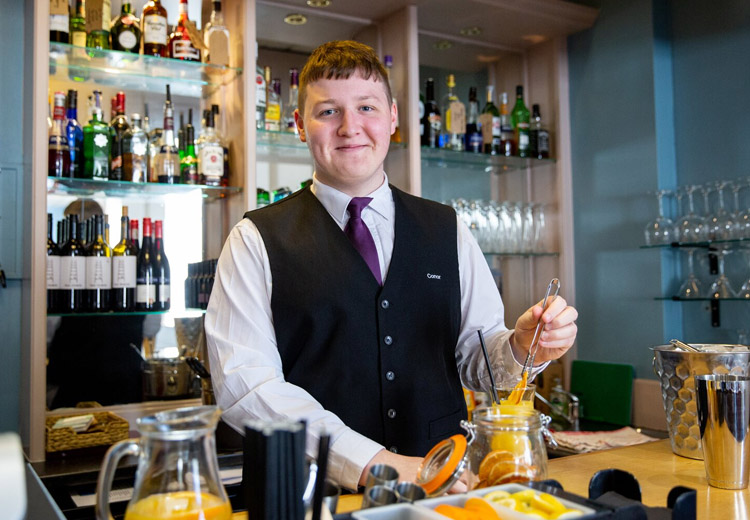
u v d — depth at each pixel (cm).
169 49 245
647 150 282
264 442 58
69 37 225
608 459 125
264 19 281
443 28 307
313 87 136
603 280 302
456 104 300
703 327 272
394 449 135
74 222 229
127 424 222
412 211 151
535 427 78
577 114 316
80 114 246
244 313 134
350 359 135
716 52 267
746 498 99
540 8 290
